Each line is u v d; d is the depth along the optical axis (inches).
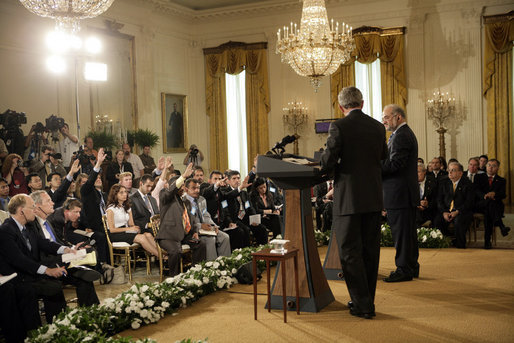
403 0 534.9
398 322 156.1
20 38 422.9
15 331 153.3
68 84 462.9
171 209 240.7
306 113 574.9
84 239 256.1
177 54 599.8
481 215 301.7
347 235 160.7
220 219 286.4
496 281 204.7
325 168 157.8
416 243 214.2
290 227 175.3
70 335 140.3
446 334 144.4
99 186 297.3
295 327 155.6
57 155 363.9
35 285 162.2
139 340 137.9
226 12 595.5
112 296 220.4
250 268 219.3
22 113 390.9
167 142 583.5
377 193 161.2
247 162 604.4
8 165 305.9
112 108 507.5
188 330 158.2
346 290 199.9
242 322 163.2
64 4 254.7
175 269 237.9
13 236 163.9
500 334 143.1
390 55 536.7
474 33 514.9
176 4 577.0
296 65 414.3
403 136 203.9
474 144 519.2
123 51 522.6
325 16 404.5
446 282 205.2
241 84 606.5
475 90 517.3
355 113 164.2
